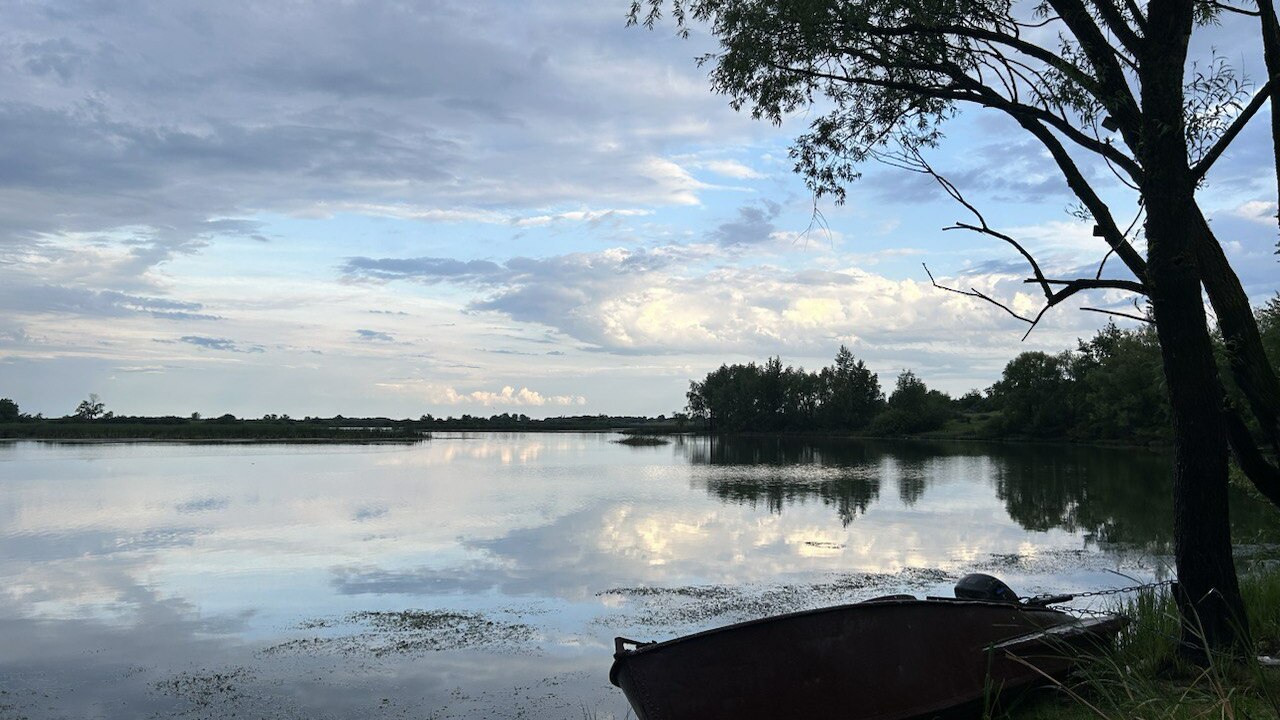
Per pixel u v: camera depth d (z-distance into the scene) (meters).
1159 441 73.44
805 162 10.20
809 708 6.84
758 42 8.70
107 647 11.78
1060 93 7.86
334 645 11.90
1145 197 7.14
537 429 192.75
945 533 22.41
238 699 9.75
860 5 8.23
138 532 22.17
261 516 25.39
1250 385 7.48
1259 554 14.73
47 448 66.06
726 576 16.59
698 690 6.75
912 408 108.88
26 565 17.73
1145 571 16.83
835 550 19.67
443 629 12.73
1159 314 7.16
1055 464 51.34
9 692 9.97
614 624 12.94
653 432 158.25
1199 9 7.80
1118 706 6.11
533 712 9.32
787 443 92.50
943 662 7.32
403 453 64.75
